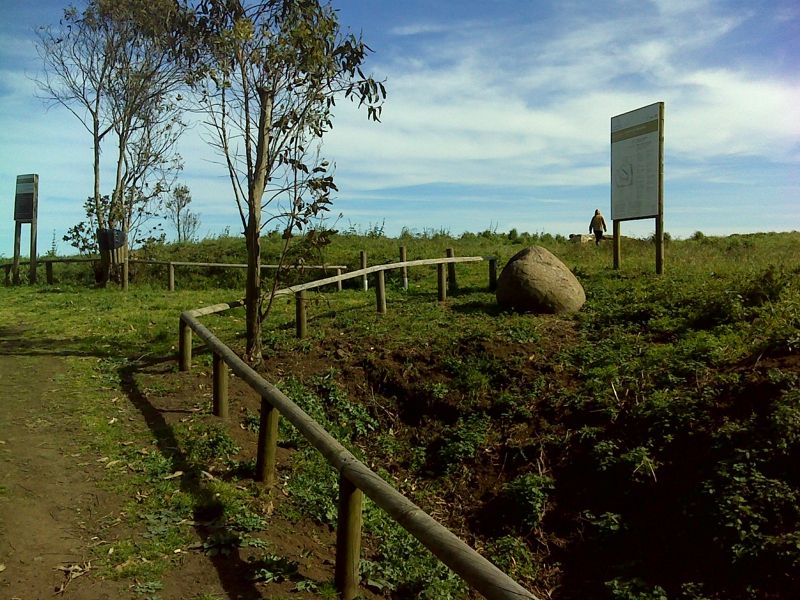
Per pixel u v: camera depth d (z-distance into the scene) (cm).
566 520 617
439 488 700
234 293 1642
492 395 791
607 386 726
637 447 622
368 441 785
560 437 691
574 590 554
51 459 595
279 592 412
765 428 568
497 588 277
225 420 719
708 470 566
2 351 982
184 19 876
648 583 522
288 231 881
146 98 1803
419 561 549
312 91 849
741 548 494
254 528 496
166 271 1969
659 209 1155
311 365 911
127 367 905
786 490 517
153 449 627
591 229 2212
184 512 507
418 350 898
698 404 633
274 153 872
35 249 1981
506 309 1040
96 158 1869
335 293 1418
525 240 2502
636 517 584
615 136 1247
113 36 1777
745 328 755
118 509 508
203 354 964
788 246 1938
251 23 822
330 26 827
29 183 1970
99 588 403
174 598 398
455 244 2214
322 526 541
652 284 1060
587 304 1019
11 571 416
